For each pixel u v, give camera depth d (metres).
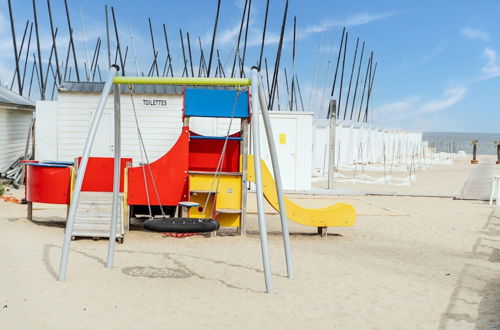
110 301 5.60
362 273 7.33
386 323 5.23
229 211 9.80
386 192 18.94
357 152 39.22
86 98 17.22
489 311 5.67
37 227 9.73
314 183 23.09
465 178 27.50
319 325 5.12
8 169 19.42
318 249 9.05
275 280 6.81
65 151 17.28
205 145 10.62
